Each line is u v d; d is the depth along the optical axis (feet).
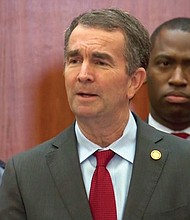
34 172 13.28
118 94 12.83
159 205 12.71
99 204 12.84
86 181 13.20
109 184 13.02
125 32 12.95
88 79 12.42
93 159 13.42
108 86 12.60
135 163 13.21
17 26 21.74
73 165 13.24
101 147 13.46
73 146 13.51
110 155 13.37
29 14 21.77
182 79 17.89
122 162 13.42
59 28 21.83
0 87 21.75
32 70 21.81
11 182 13.30
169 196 12.80
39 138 21.95
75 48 12.63
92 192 12.98
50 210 12.83
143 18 21.93
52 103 21.91
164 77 18.11
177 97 17.94
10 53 21.74
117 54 12.75
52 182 13.09
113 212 12.75
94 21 12.78
